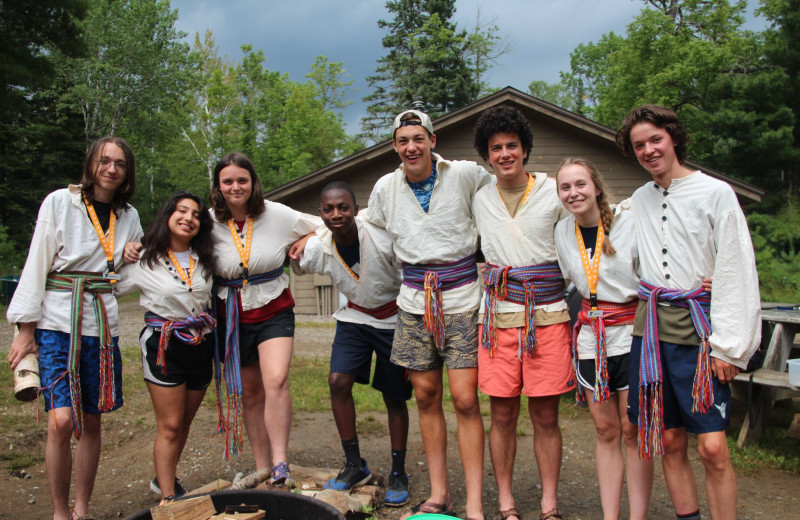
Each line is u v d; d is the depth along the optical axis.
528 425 5.12
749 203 11.36
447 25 39.75
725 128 21.72
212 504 2.77
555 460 3.13
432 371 3.22
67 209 3.09
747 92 22.25
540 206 3.02
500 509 3.18
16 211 26.50
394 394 3.54
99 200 3.23
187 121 33.00
